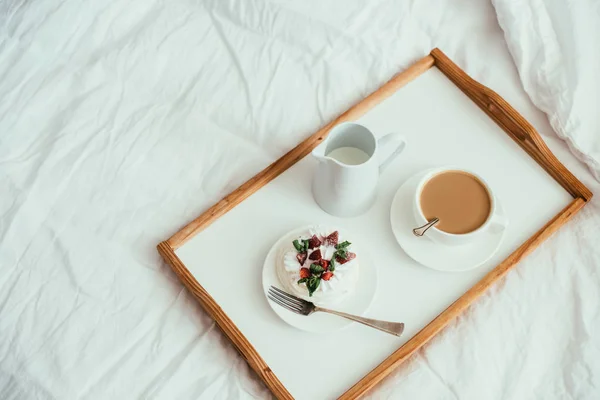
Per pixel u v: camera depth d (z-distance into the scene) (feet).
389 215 3.97
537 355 3.82
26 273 4.01
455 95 4.24
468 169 3.95
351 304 3.77
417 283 3.86
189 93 4.36
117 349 3.85
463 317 3.90
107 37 4.50
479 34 4.48
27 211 4.11
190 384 3.79
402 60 4.44
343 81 4.39
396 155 3.85
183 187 4.17
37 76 4.40
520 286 3.95
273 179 4.04
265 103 4.34
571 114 4.14
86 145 4.25
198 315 3.91
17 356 3.86
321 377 3.70
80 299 3.95
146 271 4.00
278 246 3.85
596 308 3.89
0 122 4.29
